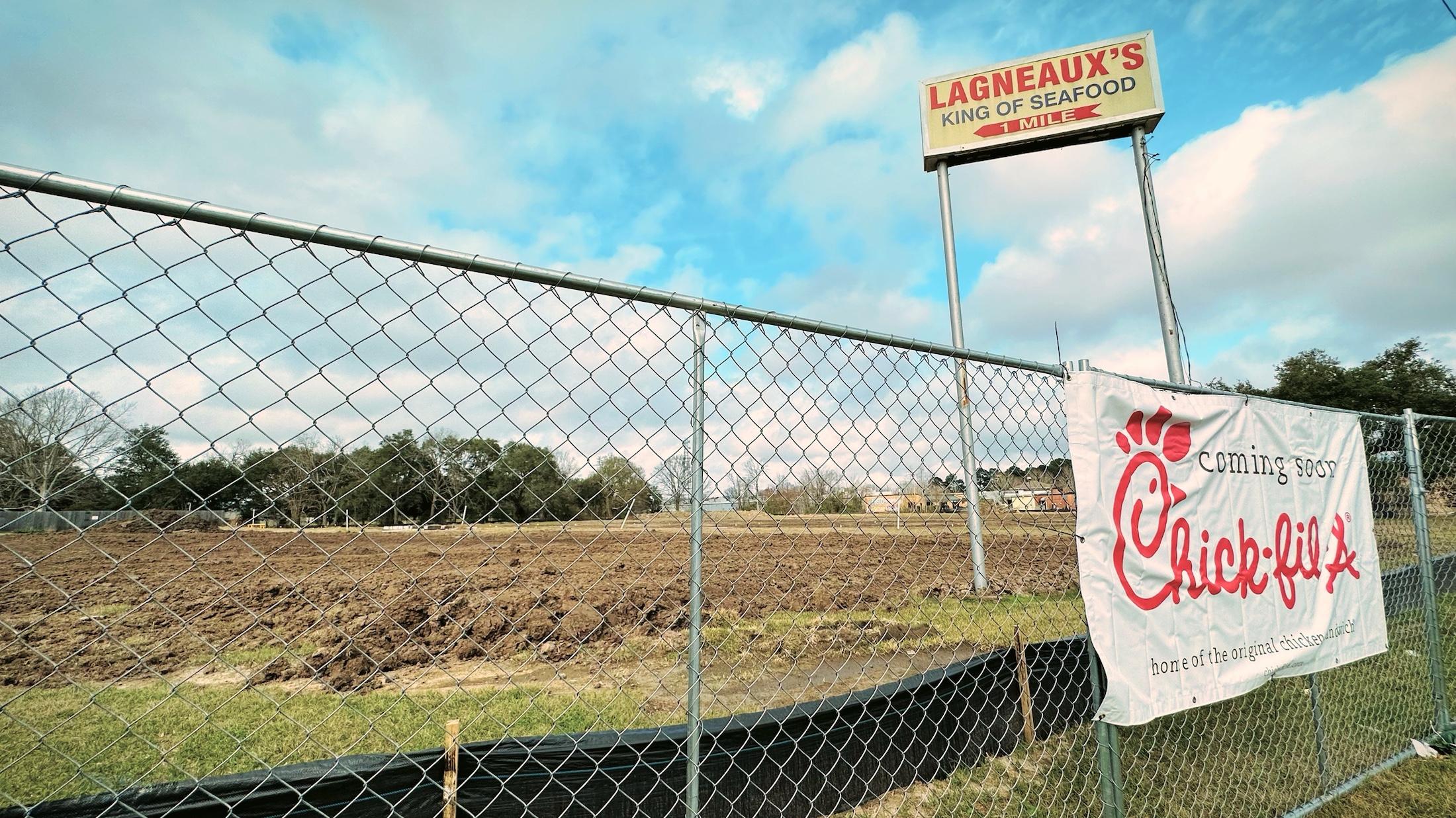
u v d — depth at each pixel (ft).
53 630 21.36
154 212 4.03
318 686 16.31
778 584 29.66
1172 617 7.52
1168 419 7.87
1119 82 28.66
